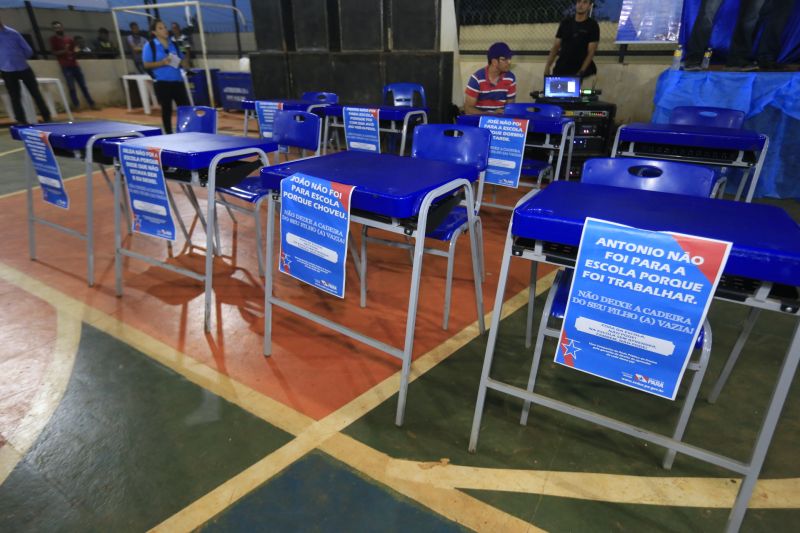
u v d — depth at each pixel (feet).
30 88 23.59
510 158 9.59
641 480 4.81
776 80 12.67
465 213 7.36
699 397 5.99
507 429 5.47
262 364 6.57
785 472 4.87
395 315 7.81
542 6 18.67
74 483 4.72
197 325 7.52
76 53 33.60
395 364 6.60
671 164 5.40
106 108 34.35
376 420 5.57
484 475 4.84
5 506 4.48
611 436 5.39
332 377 6.32
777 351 6.91
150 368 6.47
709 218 3.88
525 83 19.94
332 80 21.03
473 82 14.14
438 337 7.23
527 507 4.50
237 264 9.70
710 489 4.71
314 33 20.98
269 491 4.63
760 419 5.61
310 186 5.14
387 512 4.43
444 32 19.17
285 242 5.74
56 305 8.09
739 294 3.48
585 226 3.67
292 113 9.55
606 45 17.92
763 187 13.83
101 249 10.42
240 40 33.50
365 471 4.86
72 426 5.44
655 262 3.51
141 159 6.89
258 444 5.20
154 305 8.12
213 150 6.71
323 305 8.11
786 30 13.66
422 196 4.65
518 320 7.75
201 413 5.65
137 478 4.77
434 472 4.87
